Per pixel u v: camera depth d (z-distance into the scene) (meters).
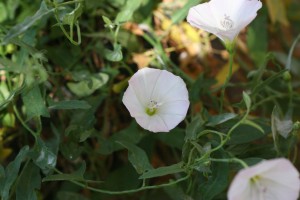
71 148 0.24
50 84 0.26
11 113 0.26
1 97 0.24
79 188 0.26
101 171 0.27
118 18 0.25
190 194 0.23
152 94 0.22
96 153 0.27
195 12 0.22
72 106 0.22
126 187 0.25
